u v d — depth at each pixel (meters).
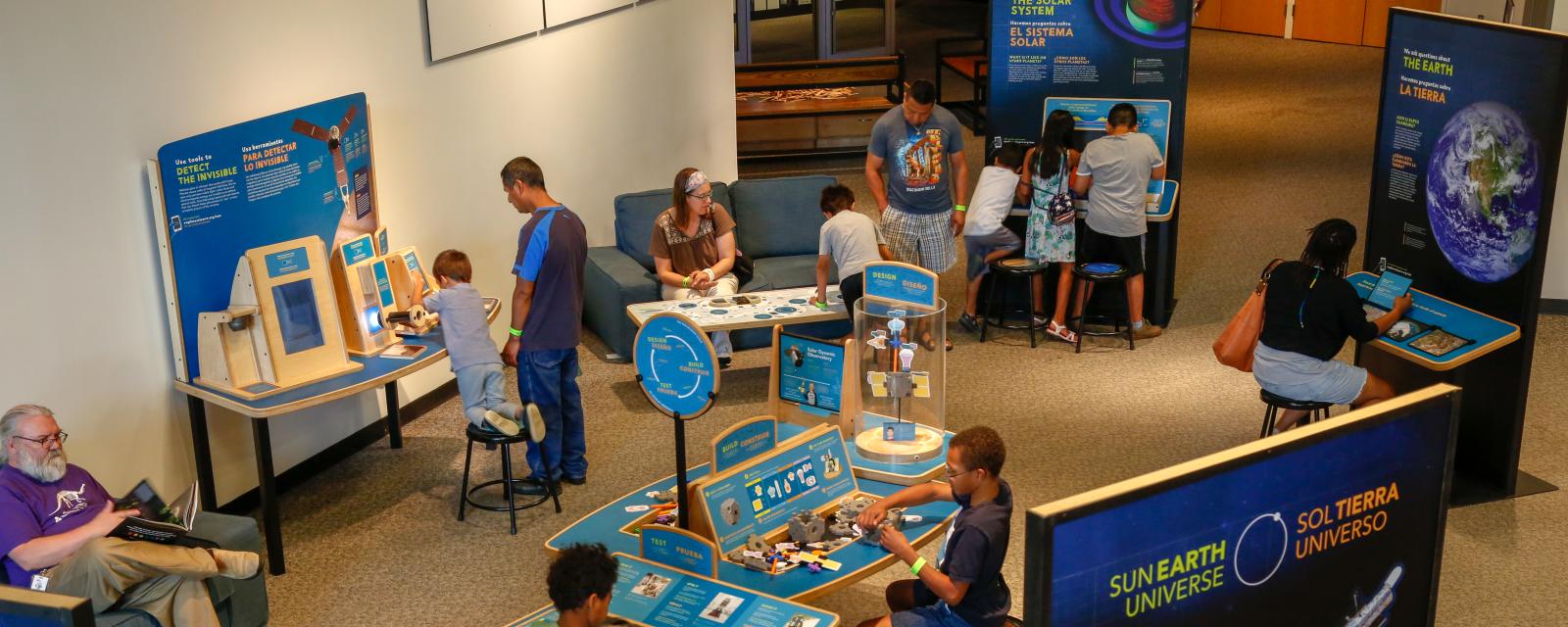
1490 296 5.56
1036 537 1.74
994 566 3.68
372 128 6.31
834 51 14.87
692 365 4.11
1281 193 11.18
